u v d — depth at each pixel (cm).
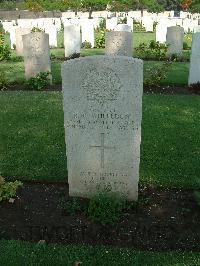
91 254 137
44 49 358
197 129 245
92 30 605
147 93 337
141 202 167
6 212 162
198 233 148
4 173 192
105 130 158
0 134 240
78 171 168
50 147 221
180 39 479
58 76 396
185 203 167
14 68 439
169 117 267
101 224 154
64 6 1238
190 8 1274
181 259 134
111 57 146
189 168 195
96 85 151
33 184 184
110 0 1292
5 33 842
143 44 539
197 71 349
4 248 139
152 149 216
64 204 167
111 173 166
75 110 157
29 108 288
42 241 143
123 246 142
